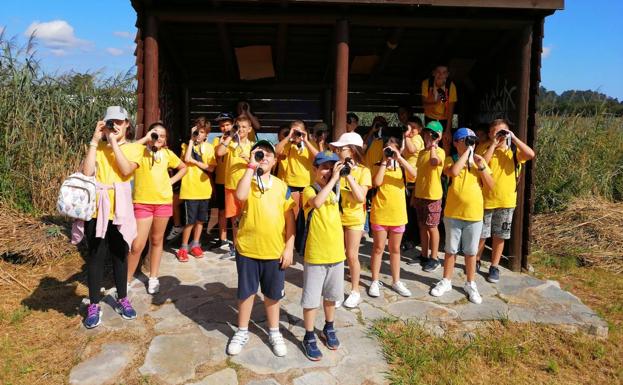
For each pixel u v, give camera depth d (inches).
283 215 140.1
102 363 136.7
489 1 209.0
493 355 151.3
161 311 168.9
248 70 304.8
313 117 342.3
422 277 209.6
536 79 224.1
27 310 177.2
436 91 261.3
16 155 278.4
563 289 221.8
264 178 139.4
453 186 184.7
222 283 196.7
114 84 336.5
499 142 194.1
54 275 217.6
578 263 258.8
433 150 203.9
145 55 212.7
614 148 363.9
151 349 143.0
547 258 258.5
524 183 224.7
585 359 155.8
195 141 225.6
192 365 135.5
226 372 132.7
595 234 280.7
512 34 237.8
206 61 300.7
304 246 137.6
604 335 170.7
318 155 138.6
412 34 270.2
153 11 210.8
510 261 226.5
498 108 262.5
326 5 214.4
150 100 213.5
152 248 183.8
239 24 252.8
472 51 276.5
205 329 155.9
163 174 184.4
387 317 168.6
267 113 339.9
